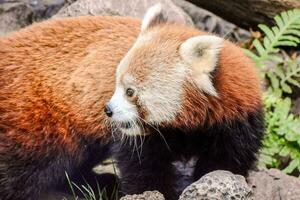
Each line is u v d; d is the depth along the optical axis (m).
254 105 8.85
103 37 9.40
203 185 7.73
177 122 8.60
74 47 9.40
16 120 9.18
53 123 9.22
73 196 9.52
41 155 9.22
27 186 9.27
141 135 8.84
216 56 8.41
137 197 7.96
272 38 12.79
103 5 12.16
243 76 8.80
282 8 13.34
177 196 9.39
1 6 13.56
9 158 9.15
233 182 7.81
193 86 8.48
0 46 9.67
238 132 8.79
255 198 9.09
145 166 9.10
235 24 14.12
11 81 9.34
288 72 12.90
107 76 9.13
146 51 8.56
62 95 9.22
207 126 8.69
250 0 13.41
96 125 9.22
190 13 14.87
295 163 11.31
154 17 9.17
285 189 9.18
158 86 8.46
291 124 11.48
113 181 10.04
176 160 9.24
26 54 9.48
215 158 9.05
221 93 8.56
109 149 9.51
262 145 9.38
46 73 9.30
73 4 12.48
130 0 12.26
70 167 9.50
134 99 8.48
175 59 8.52
